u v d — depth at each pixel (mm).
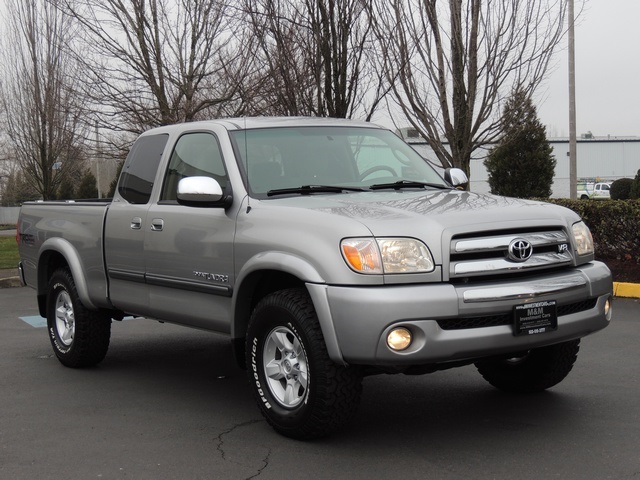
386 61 12352
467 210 4883
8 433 5414
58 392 6559
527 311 4672
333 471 4508
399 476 4398
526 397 6039
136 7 15586
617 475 4316
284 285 5406
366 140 6309
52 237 7555
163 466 4680
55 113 22141
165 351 8281
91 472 4609
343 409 4773
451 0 12680
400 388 6418
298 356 4961
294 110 12383
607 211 13062
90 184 49156
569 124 28234
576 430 5152
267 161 5766
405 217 4742
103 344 7293
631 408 5652
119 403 6172
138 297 6461
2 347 8617
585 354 7555
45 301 7934
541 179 34469
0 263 17156
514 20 12664
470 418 5504
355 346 4512
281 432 5125
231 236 5395
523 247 4777
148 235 6207
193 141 6230
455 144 13031
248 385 6738
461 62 12773
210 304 5684
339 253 4621
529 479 4297
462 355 4574
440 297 4492
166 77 16297
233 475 4496
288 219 5016
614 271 12555
